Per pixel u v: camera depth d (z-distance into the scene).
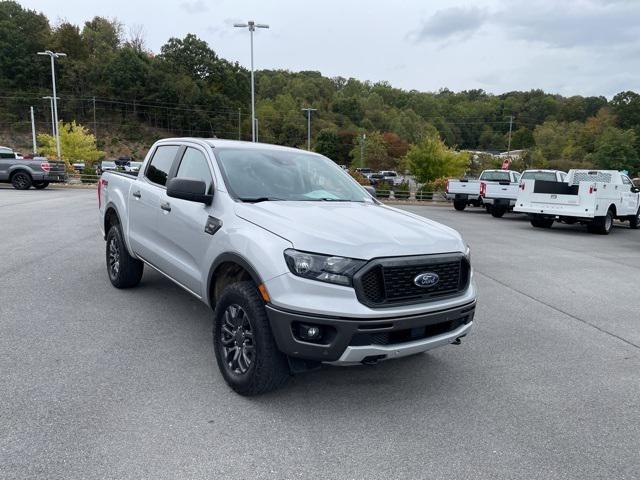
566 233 15.19
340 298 3.06
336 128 116.69
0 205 15.18
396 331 3.19
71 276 6.69
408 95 157.25
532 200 15.70
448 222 16.95
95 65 123.56
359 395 3.67
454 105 147.12
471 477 2.73
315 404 3.49
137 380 3.70
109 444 2.86
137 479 2.57
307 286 3.08
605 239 14.01
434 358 4.49
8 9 122.56
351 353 3.08
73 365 3.91
